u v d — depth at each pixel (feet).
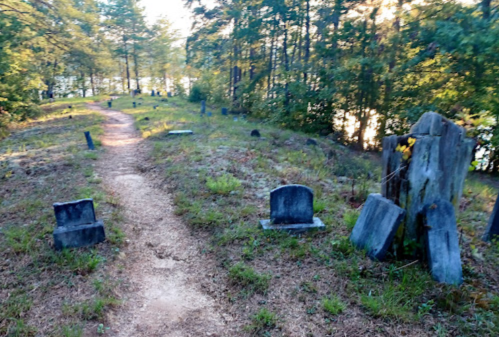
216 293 16.44
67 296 15.60
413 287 14.84
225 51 105.50
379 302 14.24
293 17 74.74
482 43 44.27
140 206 27.68
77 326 13.70
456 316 13.35
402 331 12.84
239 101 100.94
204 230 22.54
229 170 33.91
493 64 46.55
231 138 51.11
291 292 15.66
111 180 34.04
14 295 15.55
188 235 22.44
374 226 17.70
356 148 67.15
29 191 29.40
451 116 50.80
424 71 55.72
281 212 21.57
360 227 18.60
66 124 71.15
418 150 16.07
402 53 59.26
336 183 31.94
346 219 21.83
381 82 62.95
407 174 16.48
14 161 39.04
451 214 15.85
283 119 74.18
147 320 14.73
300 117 72.95
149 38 203.72
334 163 40.40
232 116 88.28
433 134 15.78
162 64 209.36
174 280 17.83
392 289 14.76
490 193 32.22
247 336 13.46
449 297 13.98
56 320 14.06
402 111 54.90
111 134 63.26
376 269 16.31
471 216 23.99
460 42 45.37
